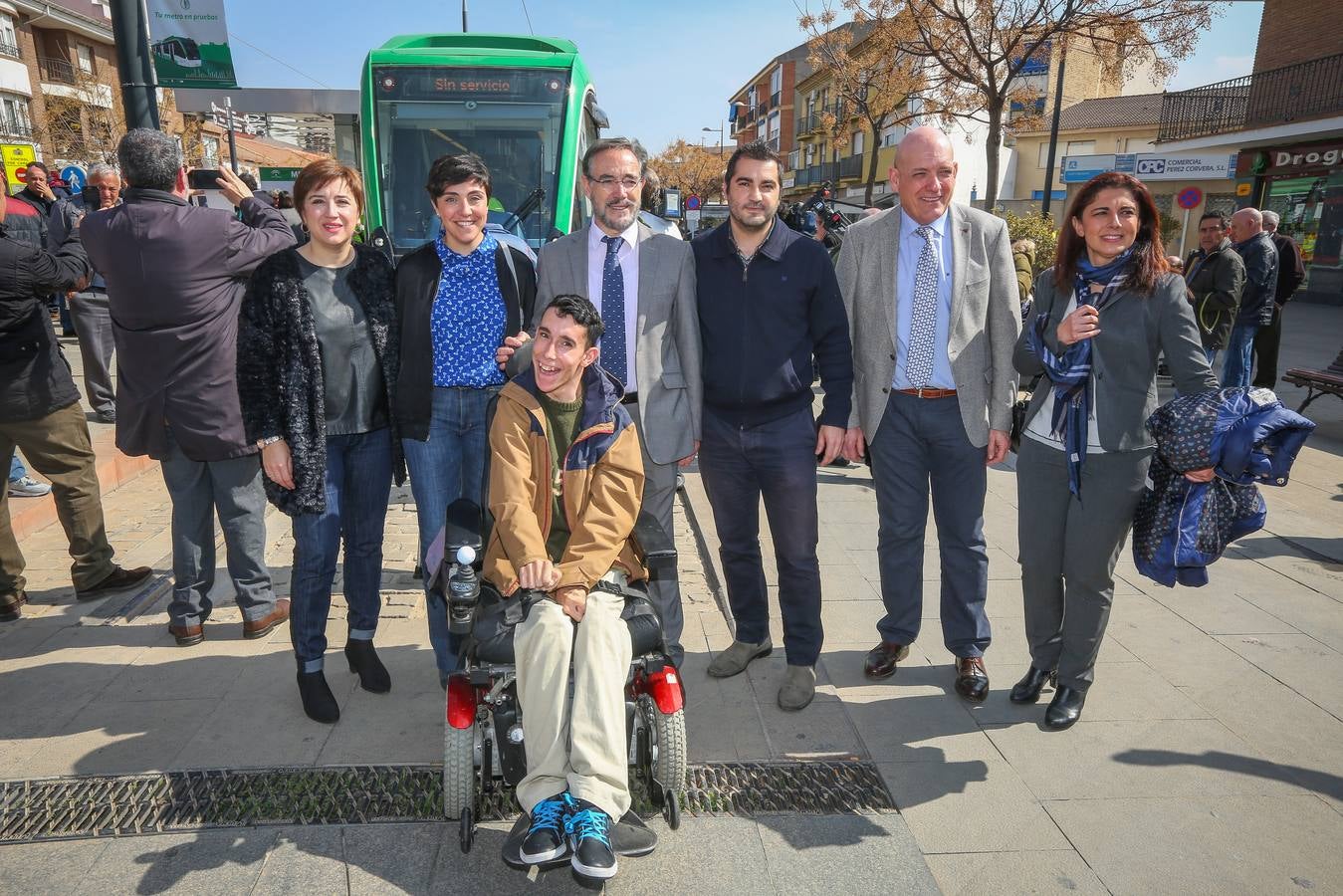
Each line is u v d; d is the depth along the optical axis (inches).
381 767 123.8
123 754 126.3
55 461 168.2
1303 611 177.5
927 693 148.3
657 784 112.2
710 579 196.2
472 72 313.9
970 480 143.1
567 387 114.6
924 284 140.9
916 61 819.4
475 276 134.3
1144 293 125.0
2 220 157.0
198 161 1363.2
